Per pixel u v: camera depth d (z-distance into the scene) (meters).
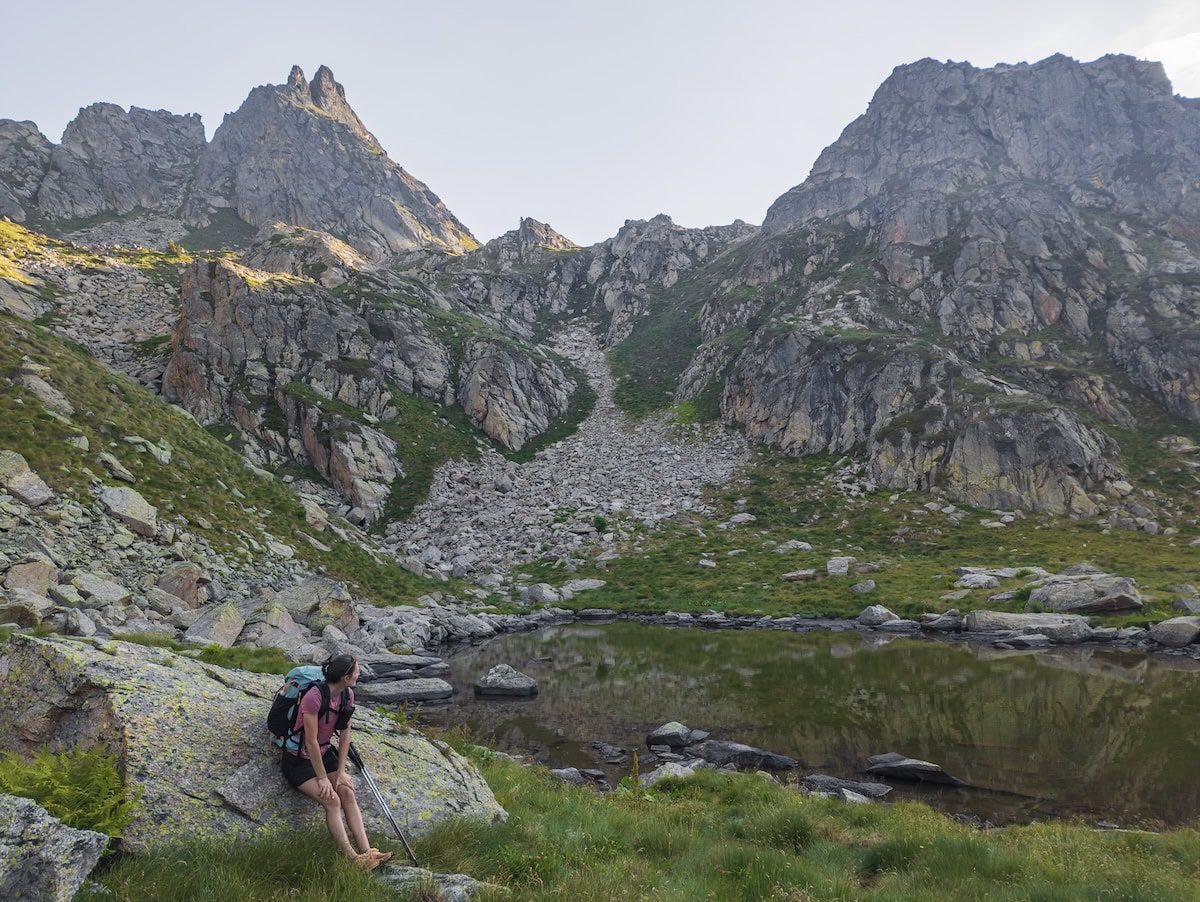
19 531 28.92
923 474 79.12
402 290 127.88
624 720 26.25
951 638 43.66
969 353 101.56
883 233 134.62
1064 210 127.88
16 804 5.29
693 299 160.38
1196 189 132.12
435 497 79.44
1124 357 95.00
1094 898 8.74
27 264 106.12
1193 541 60.00
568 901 6.76
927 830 12.16
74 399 42.06
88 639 8.90
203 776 7.31
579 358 143.50
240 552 40.22
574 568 66.00
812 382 98.06
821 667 35.34
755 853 9.71
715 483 87.44
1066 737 23.25
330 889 6.13
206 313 90.56
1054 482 72.50
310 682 7.51
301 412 82.94
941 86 178.50
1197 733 23.36
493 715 26.95
